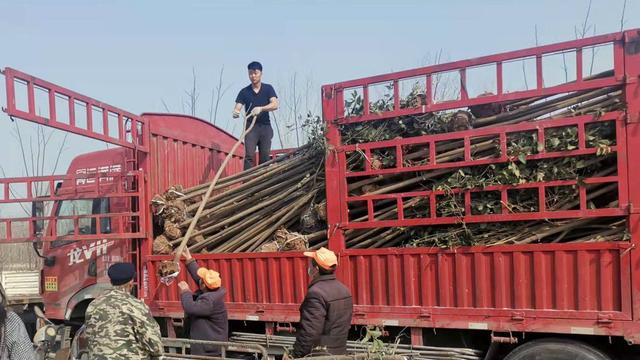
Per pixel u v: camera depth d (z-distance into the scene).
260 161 8.07
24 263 18.16
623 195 4.36
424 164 5.18
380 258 5.25
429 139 5.11
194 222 6.17
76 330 7.48
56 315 7.46
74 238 6.71
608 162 4.57
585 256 4.43
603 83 4.49
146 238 6.68
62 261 7.45
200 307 5.35
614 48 4.46
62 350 6.81
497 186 4.80
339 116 5.59
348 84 5.54
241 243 6.38
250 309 5.90
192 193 6.86
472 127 5.18
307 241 5.83
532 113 4.92
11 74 5.34
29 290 10.13
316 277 4.76
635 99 4.35
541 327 4.54
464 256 4.88
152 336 4.15
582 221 4.61
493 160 4.84
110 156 7.34
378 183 5.50
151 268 6.55
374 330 5.04
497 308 4.71
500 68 4.89
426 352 5.04
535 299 4.58
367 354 4.43
